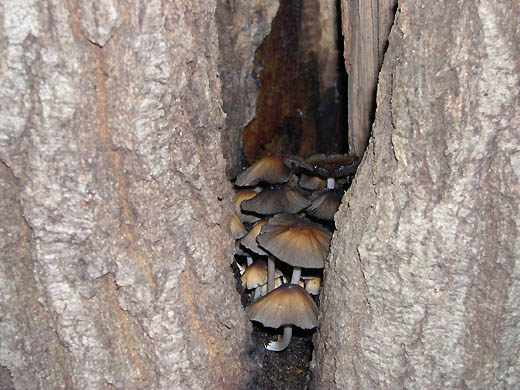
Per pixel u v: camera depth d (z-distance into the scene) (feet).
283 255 0.76
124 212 0.58
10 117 0.51
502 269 0.55
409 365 0.62
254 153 1.24
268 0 1.07
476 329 0.59
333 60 1.18
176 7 0.54
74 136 0.53
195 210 0.63
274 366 0.84
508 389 0.60
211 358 0.67
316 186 0.99
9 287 0.57
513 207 0.54
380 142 0.61
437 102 0.54
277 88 1.18
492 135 0.53
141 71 0.53
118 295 0.59
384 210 0.59
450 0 0.51
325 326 0.70
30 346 0.59
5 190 0.54
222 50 1.07
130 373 0.61
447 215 0.55
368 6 0.90
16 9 0.48
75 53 0.51
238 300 0.72
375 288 0.61
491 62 0.51
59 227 0.54
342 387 0.67
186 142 0.59
